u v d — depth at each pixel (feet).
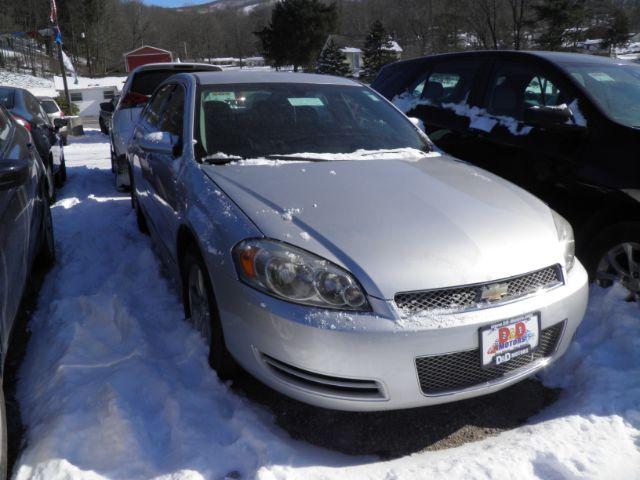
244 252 7.27
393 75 17.92
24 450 7.13
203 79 11.68
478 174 10.06
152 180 12.12
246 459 6.93
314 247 7.09
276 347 6.95
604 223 10.85
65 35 252.83
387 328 6.63
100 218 18.19
